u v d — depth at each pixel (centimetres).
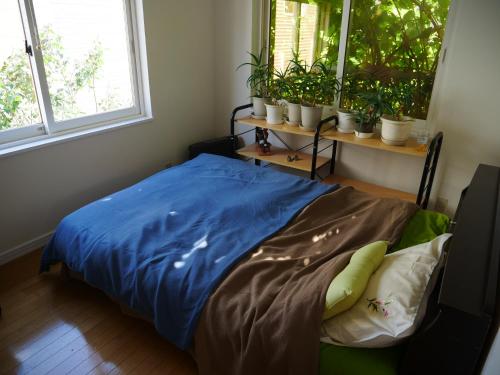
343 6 271
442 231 180
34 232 240
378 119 263
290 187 223
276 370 124
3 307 192
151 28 279
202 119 351
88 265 172
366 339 115
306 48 302
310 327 120
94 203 206
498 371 77
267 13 309
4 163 216
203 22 320
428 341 106
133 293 156
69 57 243
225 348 134
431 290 125
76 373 157
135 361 163
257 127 325
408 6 248
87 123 262
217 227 182
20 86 223
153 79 293
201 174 246
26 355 165
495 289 100
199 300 141
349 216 189
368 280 130
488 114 234
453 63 235
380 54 270
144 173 308
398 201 198
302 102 286
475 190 168
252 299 137
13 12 210
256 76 304
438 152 242
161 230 179
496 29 216
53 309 192
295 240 172
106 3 256
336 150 305
